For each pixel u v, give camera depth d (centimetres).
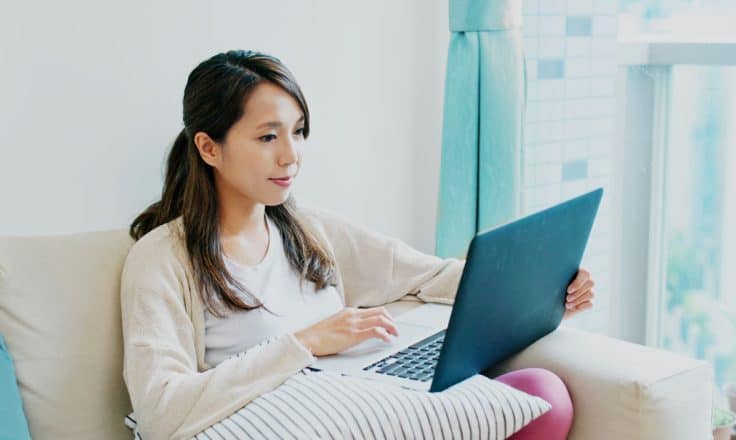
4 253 149
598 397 143
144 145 186
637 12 240
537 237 139
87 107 177
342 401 131
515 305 143
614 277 252
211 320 156
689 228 245
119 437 152
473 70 220
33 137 172
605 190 247
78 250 156
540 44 230
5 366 140
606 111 243
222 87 153
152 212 167
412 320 171
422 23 229
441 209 228
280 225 171
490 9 217
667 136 246
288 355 139
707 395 146
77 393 148
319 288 171
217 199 162
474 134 224
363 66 220
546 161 237
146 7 182
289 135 157
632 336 256
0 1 165
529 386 142
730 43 219
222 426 131
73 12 173
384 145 227
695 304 246
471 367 143
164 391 136
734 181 234
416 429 129
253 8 198
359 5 216
